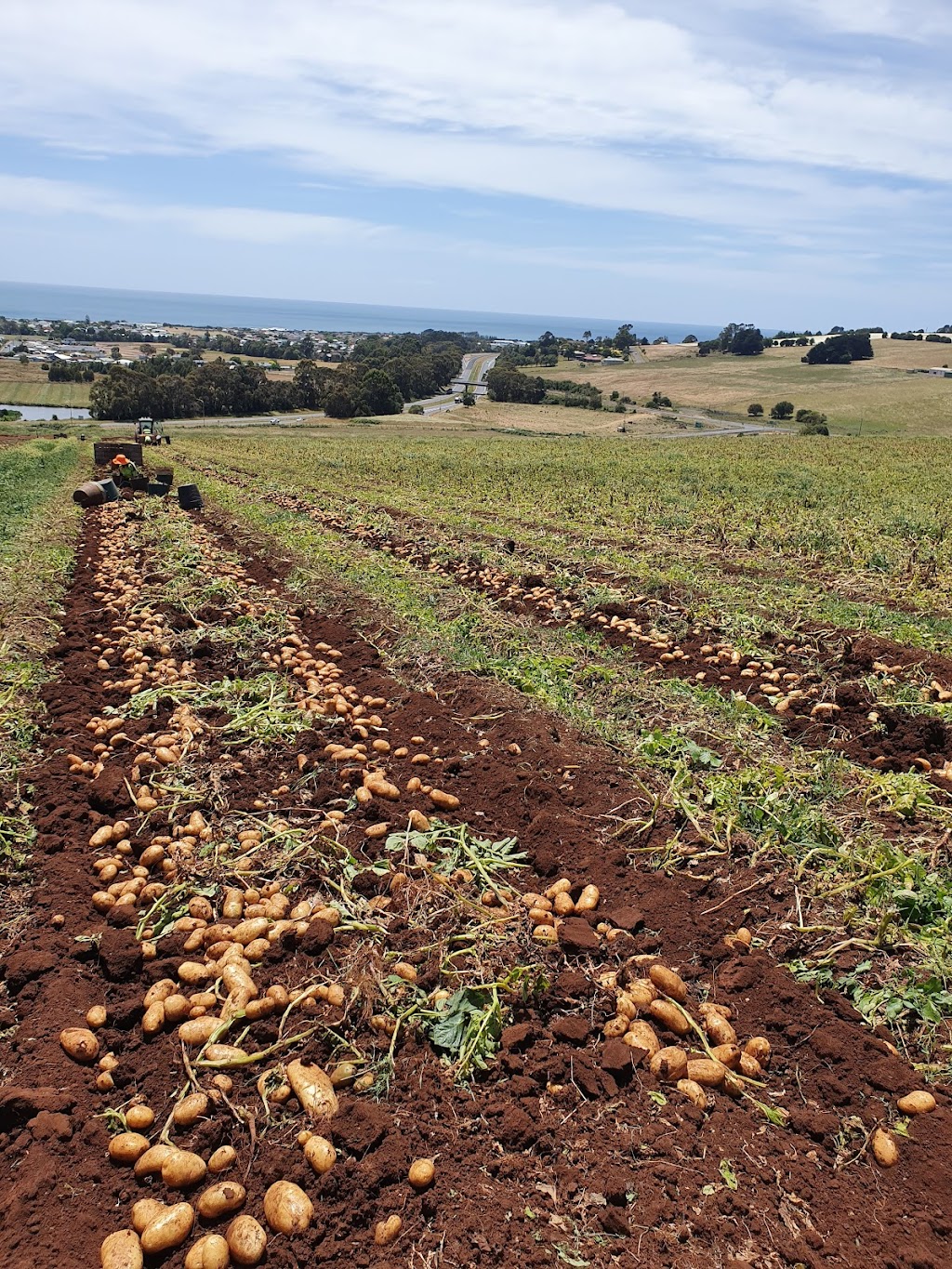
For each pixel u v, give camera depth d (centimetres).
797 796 590
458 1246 301
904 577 1377
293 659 879
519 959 432
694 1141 343
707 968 445
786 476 3067
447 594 1153
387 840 541
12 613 1020
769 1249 300
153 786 612
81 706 772
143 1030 396
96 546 1633
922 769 662
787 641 968
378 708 769
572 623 1049
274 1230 307
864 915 477
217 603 1099
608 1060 373
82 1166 332
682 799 578
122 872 524
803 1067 384
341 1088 368
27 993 418
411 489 2619
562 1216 311
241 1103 360
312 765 646
